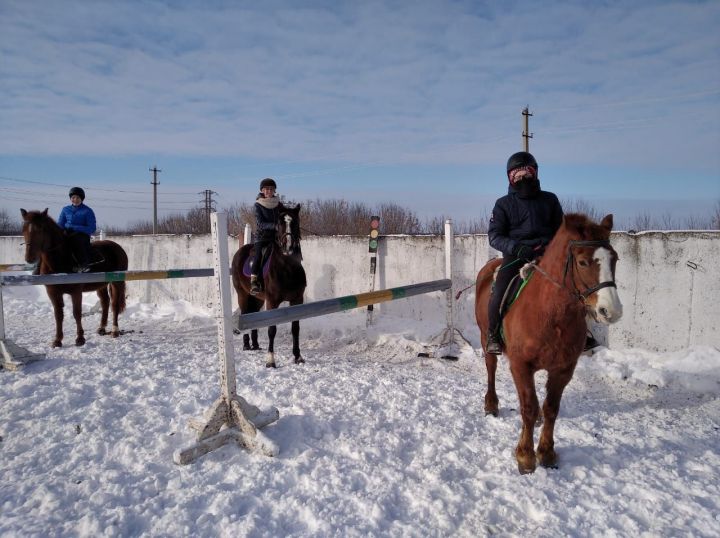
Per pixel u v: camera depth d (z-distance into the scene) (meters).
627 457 3.78
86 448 3.87
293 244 6.58
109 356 6.64
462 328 7.89
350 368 6.34
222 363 4.03
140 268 12.19
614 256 3.01
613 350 6.60
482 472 3.60
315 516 2.97
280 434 4.11
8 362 5.99
